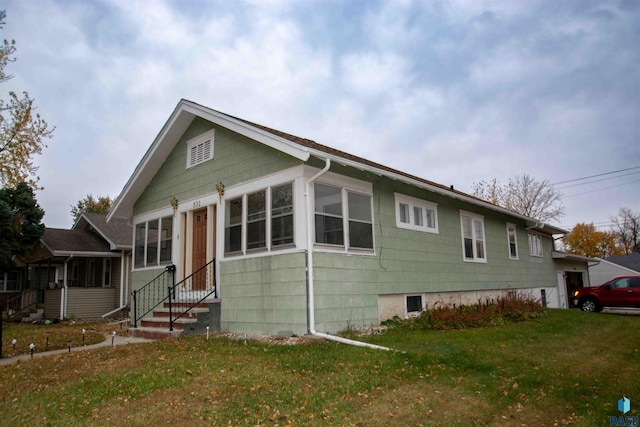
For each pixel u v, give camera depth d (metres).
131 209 16.27
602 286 19.11
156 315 12.69
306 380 6.38
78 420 5.12
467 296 15.83
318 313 9.91
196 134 13.58
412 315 12.82
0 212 21.91
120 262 22.28
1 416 5.41
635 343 9.45
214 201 12.57
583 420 4.94
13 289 27.73
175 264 13.66
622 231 65.38
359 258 11.25
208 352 8.48
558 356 7.99
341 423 4.84
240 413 5.18
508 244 19.73
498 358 7.59
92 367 7.69
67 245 21.77
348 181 11.35
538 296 21.97
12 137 19.61
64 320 20.16
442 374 6.61
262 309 10.62
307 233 9.96
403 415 5.07
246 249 11.27
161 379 6.55
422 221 14.03
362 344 8.59
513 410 5.25
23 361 8.80
